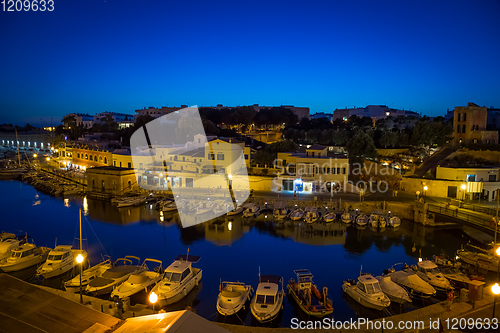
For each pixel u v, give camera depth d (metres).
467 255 34.56
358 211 54.03
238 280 30.84
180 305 26.08
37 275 30.69
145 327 13.12
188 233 45.66
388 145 81.81
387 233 46.47
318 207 55.94
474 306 21.08
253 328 19.27
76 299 22.72
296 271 29.23
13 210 57.75
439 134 78.69
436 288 28.25
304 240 43.31
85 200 66.44
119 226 48.84
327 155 70.94
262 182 67.12
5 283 16.78
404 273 29.80
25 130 189.50
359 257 37.38
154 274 29.59
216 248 39.88
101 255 37.38
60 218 52.81
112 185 67.94
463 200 55.78
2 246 34.88
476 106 78.88
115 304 21.77
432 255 38.06
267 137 121.62
